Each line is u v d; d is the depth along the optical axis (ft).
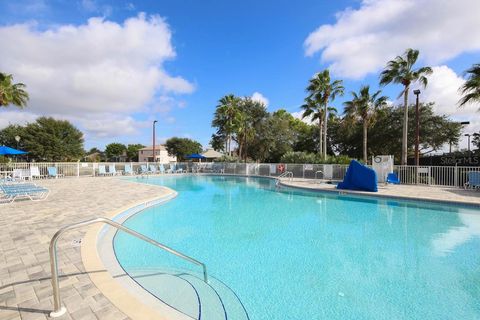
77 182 50.85
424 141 87.61
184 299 10.84
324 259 16.10
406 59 57.21
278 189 48.29
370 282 13.15
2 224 18.99
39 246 14.26
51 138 128.16
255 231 21.90
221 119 106.42
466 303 11.24
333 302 11.36
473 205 29.04
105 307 8.51
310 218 26.40
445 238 19.85
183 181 63.82
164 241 19.27
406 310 10.75
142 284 12.10
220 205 33.04
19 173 51.24
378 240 19.60
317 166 61.26
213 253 17.04
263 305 11.13
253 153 116.06
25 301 8.86
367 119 78.69
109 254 14.71
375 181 38.34
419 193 36.22
